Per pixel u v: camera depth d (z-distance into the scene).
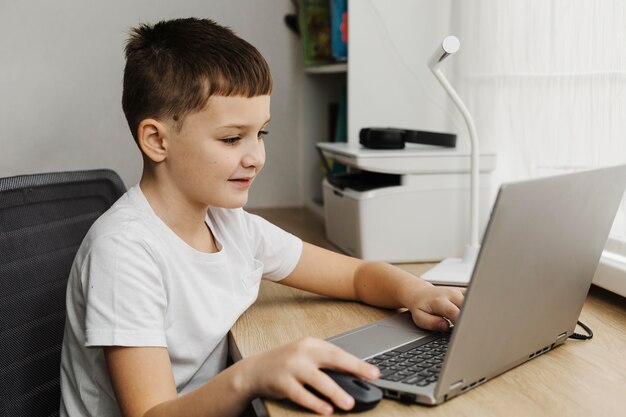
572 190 0.68
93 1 1.85
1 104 1.83
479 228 1.32
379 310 1.00
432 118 1.55
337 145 1.49
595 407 0.66
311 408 0.63
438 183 1.30
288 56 2.03
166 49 0.84
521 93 1.31
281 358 0.66
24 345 0.92
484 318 0.64
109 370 0.77
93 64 1.87
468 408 0.65
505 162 1.38
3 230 0.92
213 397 0.67
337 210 1.43
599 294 1.08
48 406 0.94
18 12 1.81
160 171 0.87
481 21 1.40
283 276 1.06
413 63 1.55
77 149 1.89
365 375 0.65
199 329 0.87
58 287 0.98
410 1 1.53
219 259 0.91
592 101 1.13
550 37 1.23
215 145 0.83
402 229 1.30
